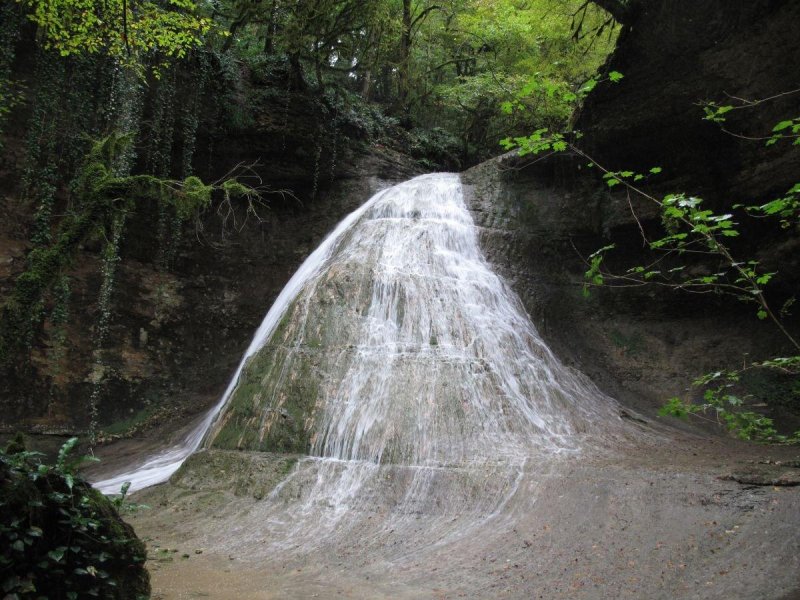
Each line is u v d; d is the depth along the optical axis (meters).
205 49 17.69
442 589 6.04
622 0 14.03
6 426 14.18
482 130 27.75
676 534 6.32
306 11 18.17
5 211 14.83
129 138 8.01
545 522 7.23
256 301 19.02
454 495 8.28
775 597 4.91
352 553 7.23
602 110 15.23
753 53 12.33
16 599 3.71
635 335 15.02
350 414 10.35
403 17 25.64
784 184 12.55
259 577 6.53
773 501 6.36
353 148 21.45
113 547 4.57
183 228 18.34
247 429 10.88
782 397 12.39
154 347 17.08
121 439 15.29
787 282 13.25
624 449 9.87
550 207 17.09
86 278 16.19
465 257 15.59
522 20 21.97
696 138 13.98
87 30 14.37
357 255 14.75
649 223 15.25
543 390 11.84
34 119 14.96
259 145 19.16
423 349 11.80
